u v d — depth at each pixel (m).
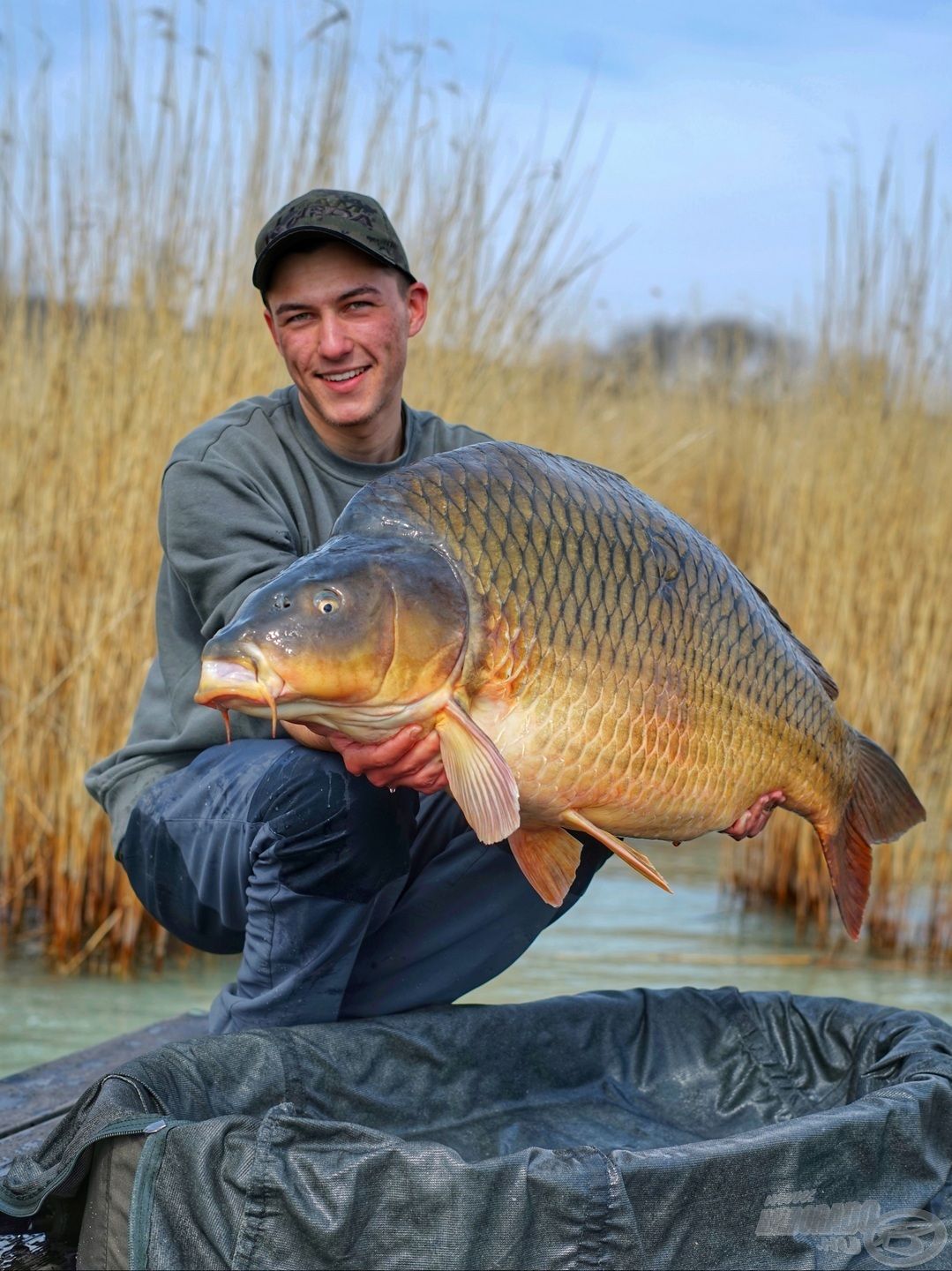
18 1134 2.33
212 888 2.36
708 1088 2.52
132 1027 3.35
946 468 5.29
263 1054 2.11
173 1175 1.72
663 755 2.06
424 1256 1.70
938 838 4.49
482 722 1.92
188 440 2.56
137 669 4.16
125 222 4.58
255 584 2.38
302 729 2.13
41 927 4.17
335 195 2.55
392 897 2.29
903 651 4.86
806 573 5.10
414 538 1.89
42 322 4.59
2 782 4.24
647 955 4.01
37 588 4.32
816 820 2.42
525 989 3.59
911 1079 2.14
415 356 4.86
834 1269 1.89
